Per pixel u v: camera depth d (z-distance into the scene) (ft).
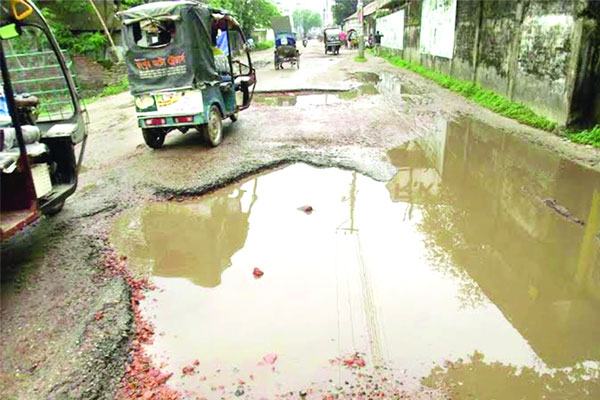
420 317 11.00
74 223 16.24
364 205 17.47
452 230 15.48
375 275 12.87
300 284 12.55
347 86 46.73
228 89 27.76
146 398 8.55
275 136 26.68
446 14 50.39
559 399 8.53
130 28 22.79
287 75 59.41
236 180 20.06
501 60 34.63
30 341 10.05
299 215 16.85
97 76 56.39
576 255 13.79
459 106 34.94
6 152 12.67
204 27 23.71
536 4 28.55
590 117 24.71
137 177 20.54
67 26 57.41
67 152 15.97
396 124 28.89
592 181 18.75
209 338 10.36
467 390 8.73
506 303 11.55
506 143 24.50
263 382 8.97
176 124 23.84
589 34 23.35
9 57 16.74
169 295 12.17
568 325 10.71
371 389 8.73
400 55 80.89
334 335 10.37
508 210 16.84
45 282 12.46
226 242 15.11
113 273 13.02
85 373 9.11
